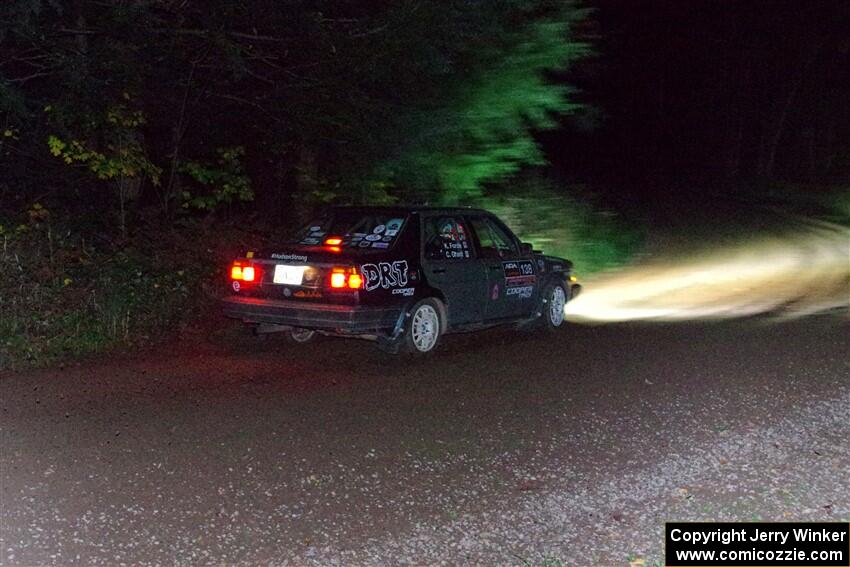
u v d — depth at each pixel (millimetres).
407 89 15406
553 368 10312
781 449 7344
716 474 6758
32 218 13031
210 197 15039
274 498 6219
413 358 10820
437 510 6039
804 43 55688
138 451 7176
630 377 9859
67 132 12938
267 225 15305
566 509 6078
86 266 12312
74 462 6902
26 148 13797
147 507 6035
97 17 13203
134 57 13055
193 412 8320
